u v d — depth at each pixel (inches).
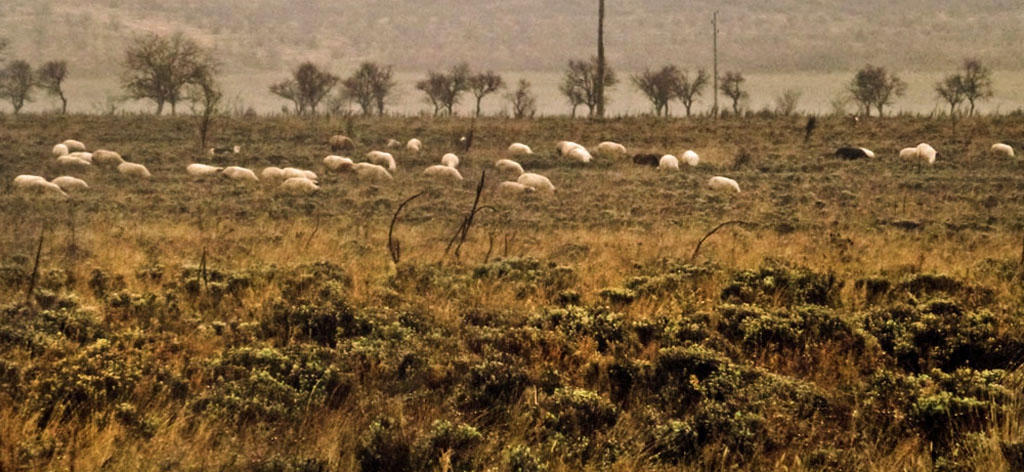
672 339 1750.7
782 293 2217.0
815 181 6624.0
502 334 1740.9
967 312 1834.4
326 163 6894.7
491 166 7293.3
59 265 2768.2
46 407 1286.9
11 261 2935.5
